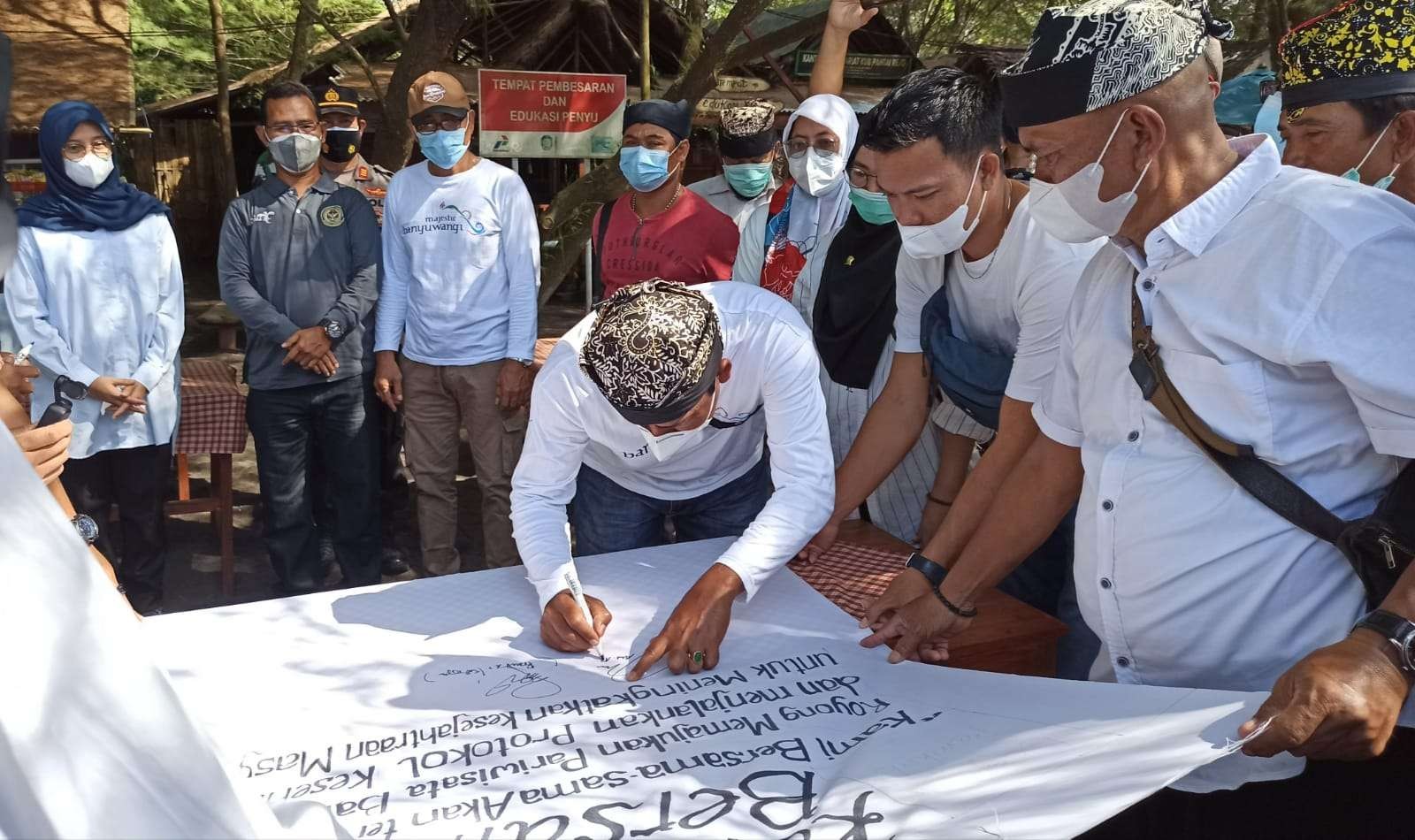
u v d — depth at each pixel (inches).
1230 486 52.5
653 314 64.4
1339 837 53.1
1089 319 58.6
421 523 151.4
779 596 76.9
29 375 81.4
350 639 71.1
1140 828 57.5
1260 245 48.9
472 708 61.2
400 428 201.2
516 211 141.9
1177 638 55.2
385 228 145.6
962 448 96.1
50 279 134.7
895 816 45.7
